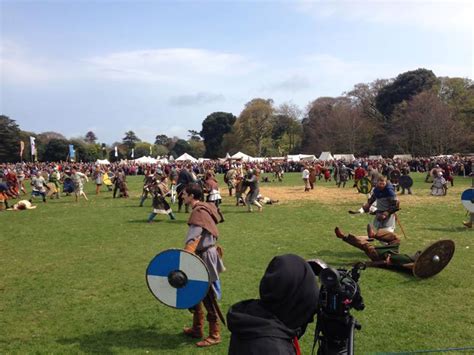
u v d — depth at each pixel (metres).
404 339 5.93
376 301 7.42
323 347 3.24
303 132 111.12
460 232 13.91
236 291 8.09
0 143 105.69
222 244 12.49
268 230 14.77
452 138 75.44
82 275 9.45
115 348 5.85
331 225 15.70
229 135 111.88
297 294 2.25
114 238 13.80
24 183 46.03
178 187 20.22
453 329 6.24
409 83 94.31
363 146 93.25
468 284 8.30
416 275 8.54
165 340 6.10
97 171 31.25
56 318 6.95
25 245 12.92
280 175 44.62
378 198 10.66
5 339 6.18
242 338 2.20
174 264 5.56
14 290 8.45
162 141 175.50
